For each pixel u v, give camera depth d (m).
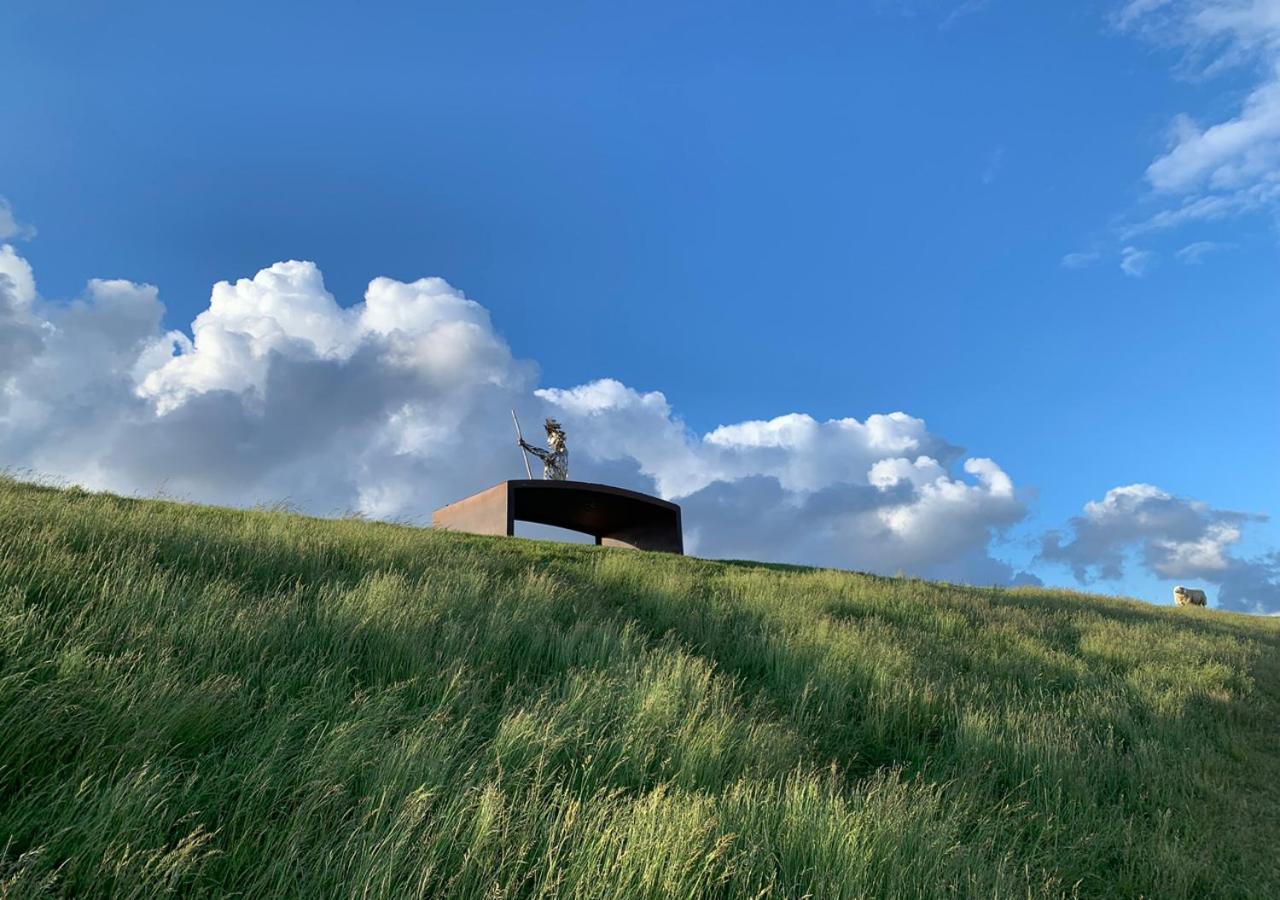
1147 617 20.89
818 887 4.35
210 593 7.36
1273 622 27.53
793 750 6.84
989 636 13.28
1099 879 5.82
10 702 4.43
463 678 6.79
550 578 11.93
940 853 4.96
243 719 5.20
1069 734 8.30
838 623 11.95
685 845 4.31
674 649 9.51
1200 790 7.71
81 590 6.66
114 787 3.96
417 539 13.34
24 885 3.19
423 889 3.65
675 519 28.84
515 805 4.73
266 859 3.84
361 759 4.89
